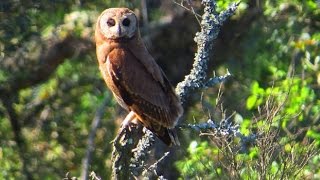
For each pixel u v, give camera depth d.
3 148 24.94
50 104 24.92
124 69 15.67
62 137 24.91
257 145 15.27
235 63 24.56
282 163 15.38
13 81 24.69
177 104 14.91
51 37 24.50
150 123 15.04
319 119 20.70
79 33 24.47
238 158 15.59
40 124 24.91
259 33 24.41
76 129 24.86
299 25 23.45
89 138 23.16
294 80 20.98
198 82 14.54
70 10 24.59
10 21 23.89
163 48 24.86
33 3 24.02
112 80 15.73
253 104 20.14
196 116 22.69
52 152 24.84
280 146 15.27
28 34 24.27
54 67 24.80
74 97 24.97
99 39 16.03
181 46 24.92
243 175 15.80
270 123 15.14
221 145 15.57
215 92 23.56
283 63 23.56
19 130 25.00
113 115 24.31
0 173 24.53
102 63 15.98
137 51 15.84
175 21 24.50
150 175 15.11
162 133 15.02
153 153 22.61
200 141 21.56
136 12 24.66
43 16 24.45
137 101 15.34
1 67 24.59
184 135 21.91
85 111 24.70
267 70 23.80
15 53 24.52
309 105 20.70
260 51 24.19
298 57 23.25
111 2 24.64
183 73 25.19
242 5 23.45
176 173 22.94
